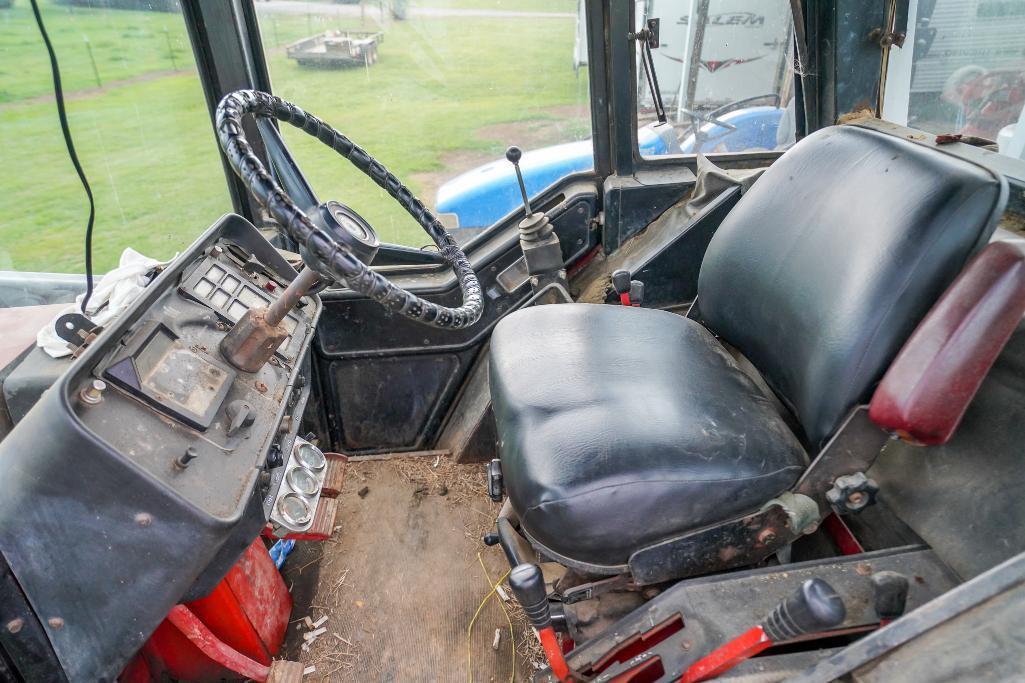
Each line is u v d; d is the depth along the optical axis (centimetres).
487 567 188
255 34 181
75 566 96
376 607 175
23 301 155
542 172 215
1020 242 99
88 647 100
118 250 165
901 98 184
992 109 168
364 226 115
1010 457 109
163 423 104
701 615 109
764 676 99
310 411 226
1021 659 72
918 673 78
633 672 108
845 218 124
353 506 208
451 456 228
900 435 108
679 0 188
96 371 100
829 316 118
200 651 146
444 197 211
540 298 211
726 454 117
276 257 156
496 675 158
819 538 144
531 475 116
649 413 123
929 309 111
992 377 113
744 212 152
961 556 113
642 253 213
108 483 93
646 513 112
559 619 122
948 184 108
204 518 97
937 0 169
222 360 122
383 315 213
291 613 173
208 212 191
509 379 139
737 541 118
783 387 138
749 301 145
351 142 145
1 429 123
